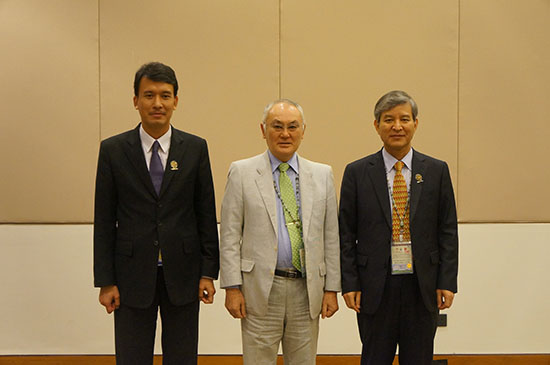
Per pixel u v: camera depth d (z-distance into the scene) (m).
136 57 3.91
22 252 3.92
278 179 2.47
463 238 3.90
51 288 3.92
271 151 2.45
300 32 3.89
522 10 3.86
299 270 2.42
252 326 2.41
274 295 2.40
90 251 3.93
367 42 3.88
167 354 2.48
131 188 2.39
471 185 3.91
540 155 3.90
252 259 2.40
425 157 2.55
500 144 3.90
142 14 3.89
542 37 3.87
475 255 3.90
